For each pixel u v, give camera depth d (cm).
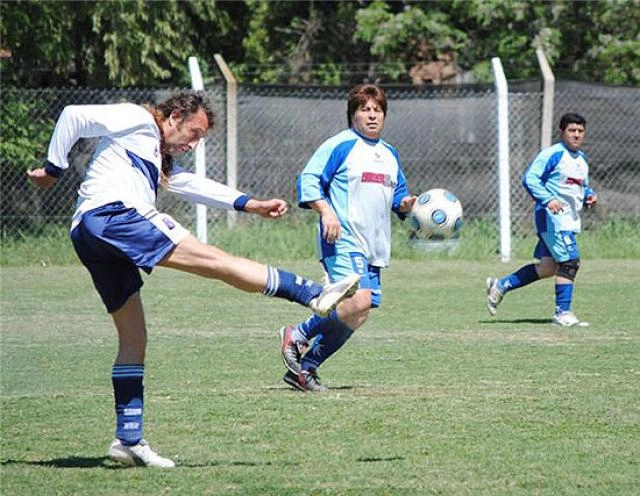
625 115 5797
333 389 2464
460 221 2506
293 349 2428
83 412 2227
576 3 7144
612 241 5675
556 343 3189
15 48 6412
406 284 4650
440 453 1867
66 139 1769
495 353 2998
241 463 1808
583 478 1711
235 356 2959
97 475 1733
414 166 5803
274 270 1750
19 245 5484
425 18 7025
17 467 1788
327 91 5803
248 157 5706
